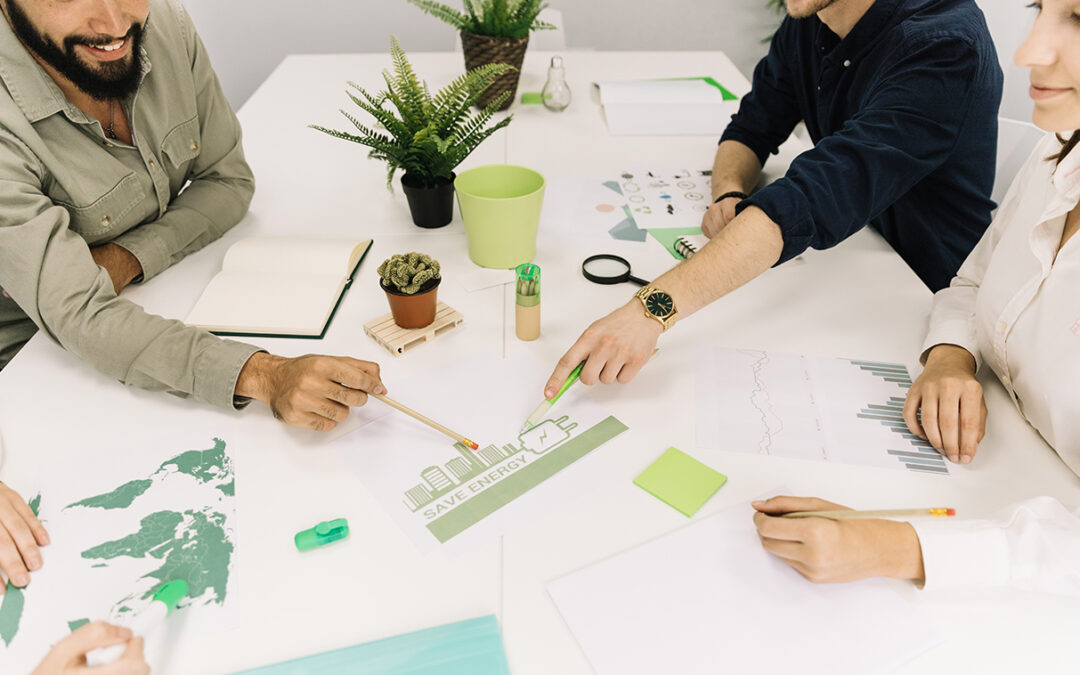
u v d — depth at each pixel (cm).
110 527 74
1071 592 66
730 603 67
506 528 75
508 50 169
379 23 314
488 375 96
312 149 159
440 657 62
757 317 108
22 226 91
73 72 98
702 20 318
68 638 59
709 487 79
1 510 73
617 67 212
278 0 307
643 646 64
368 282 116
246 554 72
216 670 62
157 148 116
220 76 325
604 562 71
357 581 69
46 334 97
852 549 67
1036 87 71
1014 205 97
